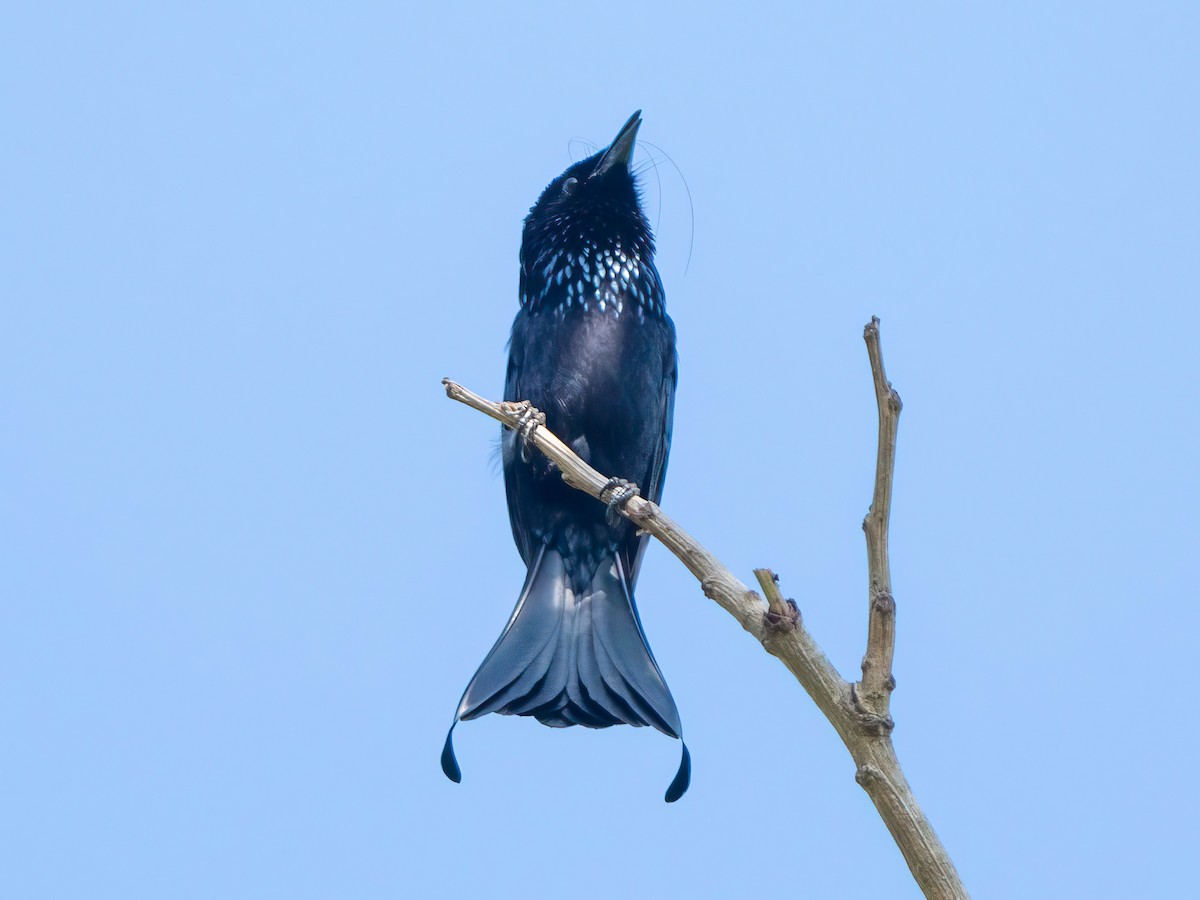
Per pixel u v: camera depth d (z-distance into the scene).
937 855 8.50
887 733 8.81
